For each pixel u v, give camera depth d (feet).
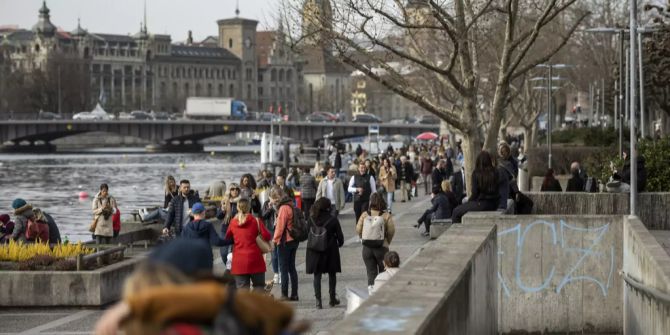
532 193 146.10
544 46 521.24
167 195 210.18
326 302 134.72
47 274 132.77
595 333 110.11
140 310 26.84
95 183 627.87
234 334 26.91
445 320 48.98
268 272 164.86
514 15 212.23
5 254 140.26
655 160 188.14
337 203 231.09
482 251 75.66
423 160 391.24
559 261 109.50
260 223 123.13
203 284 27.45
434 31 282.36
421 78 455.63
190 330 26.73
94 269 136.46
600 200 146.51
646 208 148.15
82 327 118.73
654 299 84.64
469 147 218.79
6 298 132.67
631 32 156.25
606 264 109.40
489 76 426.92
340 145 637.30
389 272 102.68
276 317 27.86
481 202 120.37
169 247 28.19
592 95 644.27
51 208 442.09
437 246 74.02
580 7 587.27
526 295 110.01
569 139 523.70
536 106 611.88
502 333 110.52
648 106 458.91
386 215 130.93
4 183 628.69
